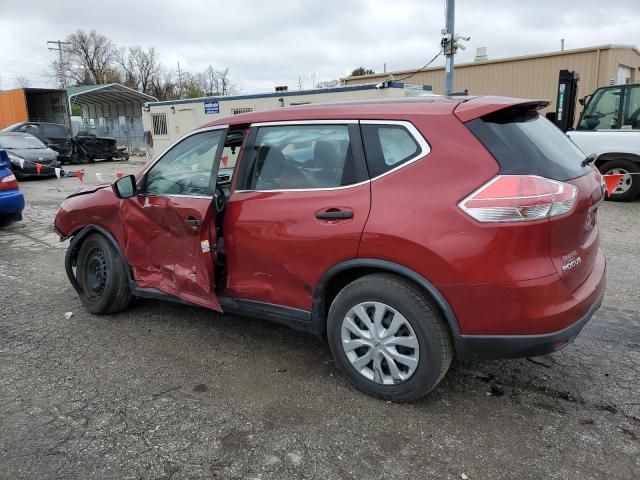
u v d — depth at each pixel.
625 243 6.88
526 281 2.68
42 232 8.39
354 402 3.19
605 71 16.59
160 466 2.64
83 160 23.17
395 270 2.93
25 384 3.46
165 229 3.95
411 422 2.98
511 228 2.66
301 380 3.47
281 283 3.42
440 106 2.99
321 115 3.30
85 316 4.64
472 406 3.14
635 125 9.70
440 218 2.78
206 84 70.75
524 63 18.17
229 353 3.89
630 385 3.36
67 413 3.11
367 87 13.59
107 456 2.72
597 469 2.59
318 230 3.15
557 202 2.71
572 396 3.24
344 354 3.27
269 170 3.48
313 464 2.65
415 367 3.00
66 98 26.05
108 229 4.43
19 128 21.27
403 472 2.59
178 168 3.96
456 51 13.69
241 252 3.55
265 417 3.05
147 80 71.81
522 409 3.11
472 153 2.79
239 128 3.70
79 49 68.69
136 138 29.80
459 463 2.64
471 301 2.76
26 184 15.17
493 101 2.98
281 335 4.19
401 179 2.94
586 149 10.10
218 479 2.55
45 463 2.66
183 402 3.22
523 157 2.76
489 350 2.83
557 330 2.76
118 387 3.41
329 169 3.21
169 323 4.46
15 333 4.29
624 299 4.86
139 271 4.31
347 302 3.17
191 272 3.81
